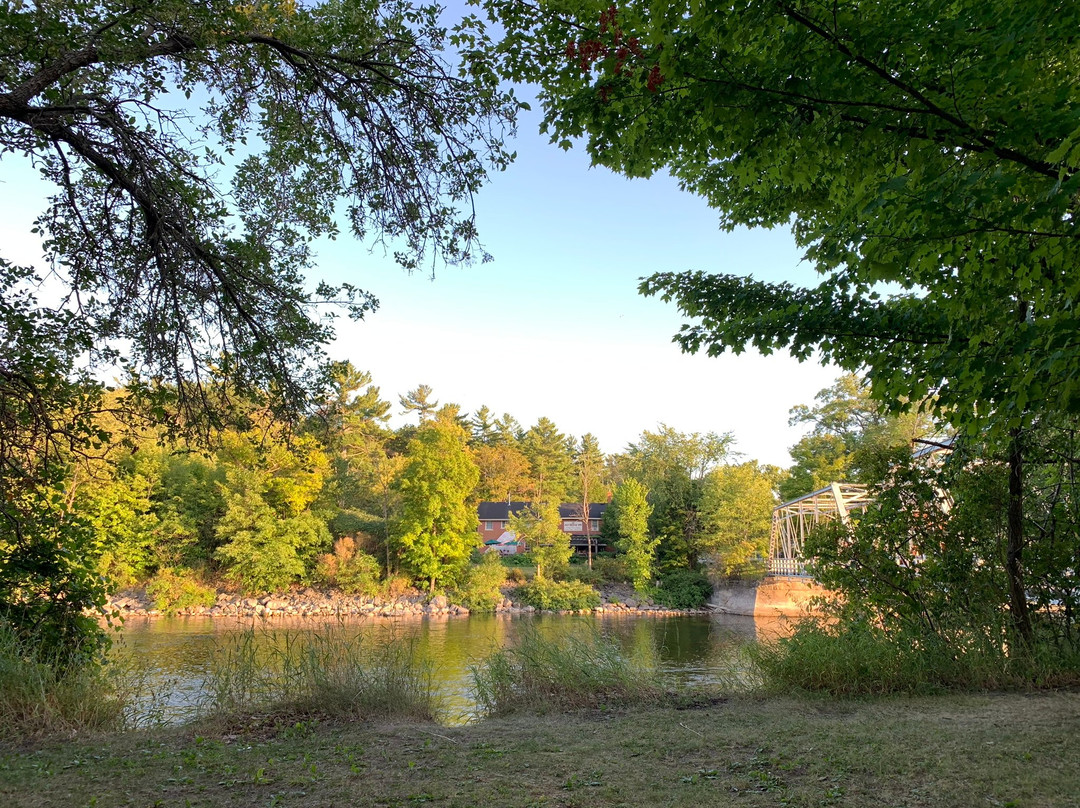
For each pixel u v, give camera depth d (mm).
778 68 3781
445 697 9500
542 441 84562
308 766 4727
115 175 6113
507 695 7430
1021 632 8141
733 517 47438
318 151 7336
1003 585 8539
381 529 46875
